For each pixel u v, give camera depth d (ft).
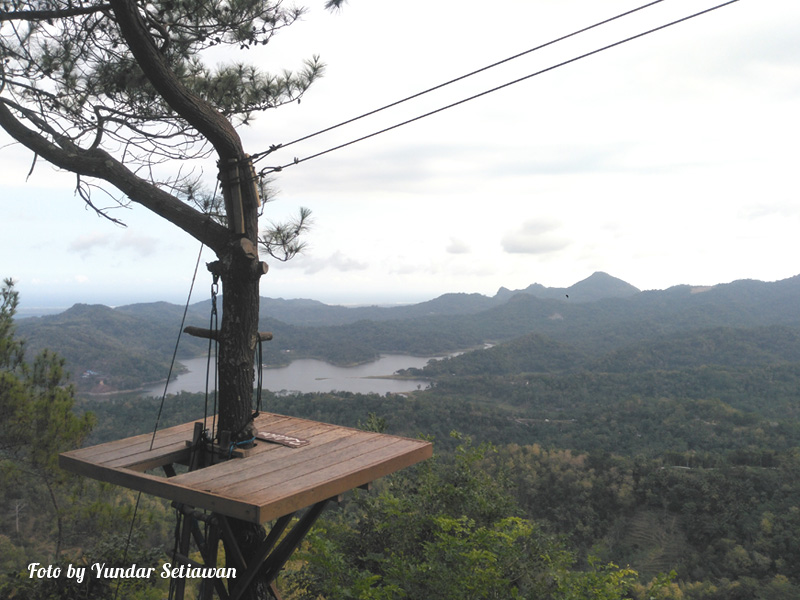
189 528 7.64
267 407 195.83
